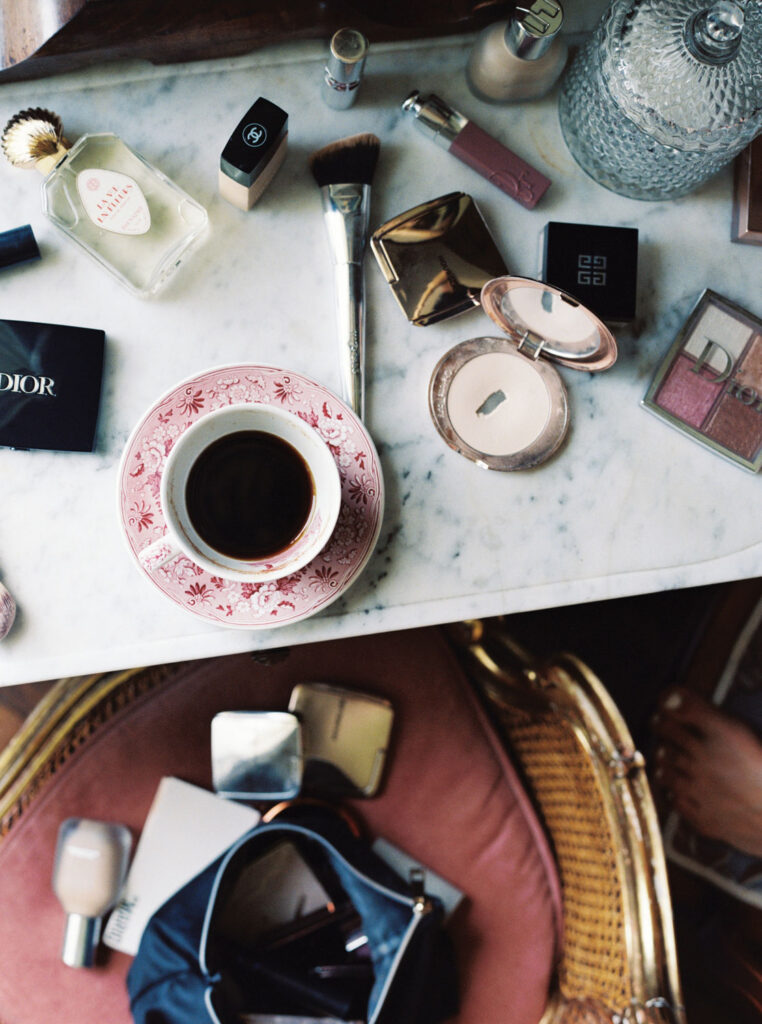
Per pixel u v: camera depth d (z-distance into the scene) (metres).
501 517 0.70
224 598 0.67
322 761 0.82
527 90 0.70
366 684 0.82
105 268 0.68
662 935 0.74
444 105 0.69
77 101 0.69
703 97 0.64
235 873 0.79
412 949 0.77
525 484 0.71
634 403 0.72
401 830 0.83
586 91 0.68
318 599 0.67
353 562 0.68
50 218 0.67
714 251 0.73
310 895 0.82
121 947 0.81
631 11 0.66
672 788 0.96
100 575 0.68
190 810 0.82
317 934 0.83
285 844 0.82
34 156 0.67
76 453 0.68
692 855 0.95
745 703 0.93
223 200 0.70
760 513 0.72
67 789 0.81
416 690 0.83
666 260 0.73
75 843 0.80
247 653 0.82
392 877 0.79
